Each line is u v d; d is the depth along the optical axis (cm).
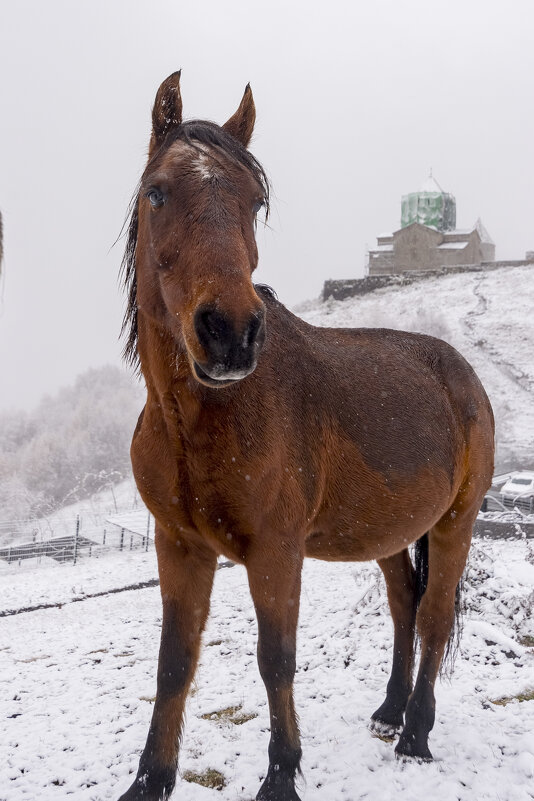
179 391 273
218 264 229
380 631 565
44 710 423
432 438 369
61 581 877
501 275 5150
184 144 259
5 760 356
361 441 332
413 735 363
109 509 2475
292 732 292
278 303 338
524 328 4025
